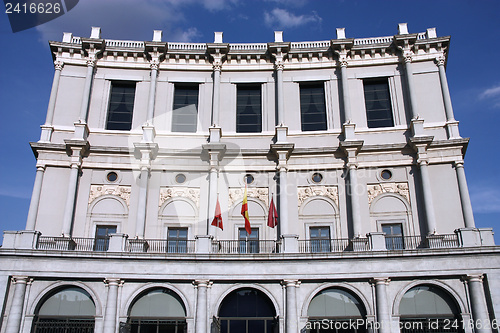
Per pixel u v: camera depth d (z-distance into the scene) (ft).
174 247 104.63
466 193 104.47
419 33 123.24
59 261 92.43
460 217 103.40
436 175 107.24
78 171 108.58
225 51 121.39
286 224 105.50
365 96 119.44
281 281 93.09
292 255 93.76
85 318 91.40
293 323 90.07
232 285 93.71
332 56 122.21
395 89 118.11
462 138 107.14
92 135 113.91
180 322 92.32
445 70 121.39
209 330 90.63
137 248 98.68
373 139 113.39
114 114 117.91
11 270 90.89
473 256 90.33
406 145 108.88
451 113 113.39
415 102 114.52
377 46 119.96
